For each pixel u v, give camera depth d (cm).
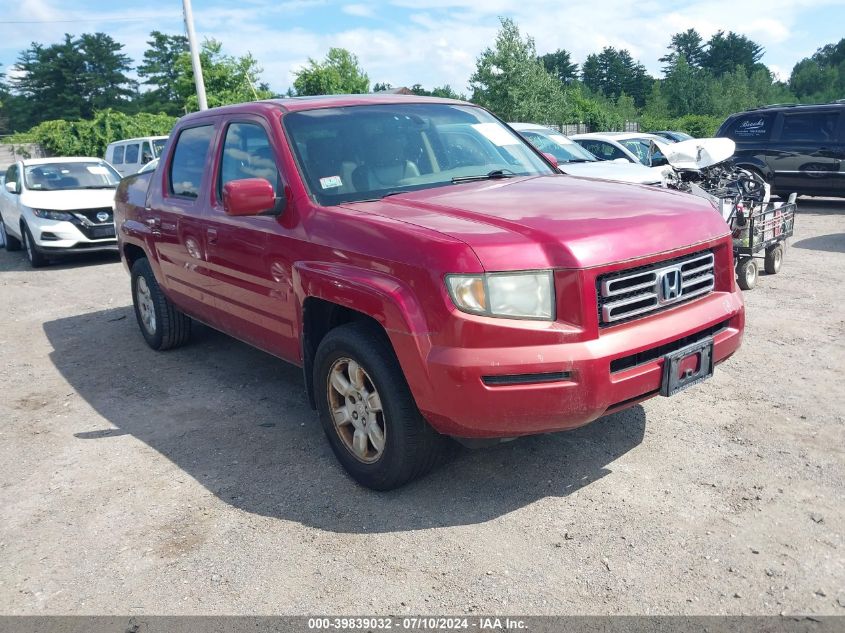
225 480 396
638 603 278
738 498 346
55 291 956
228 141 481
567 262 308
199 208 496
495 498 359
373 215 358
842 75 11894
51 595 305
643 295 330
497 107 3612
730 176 890
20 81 9238
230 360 609
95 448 448
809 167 1391
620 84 12131
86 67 9319
